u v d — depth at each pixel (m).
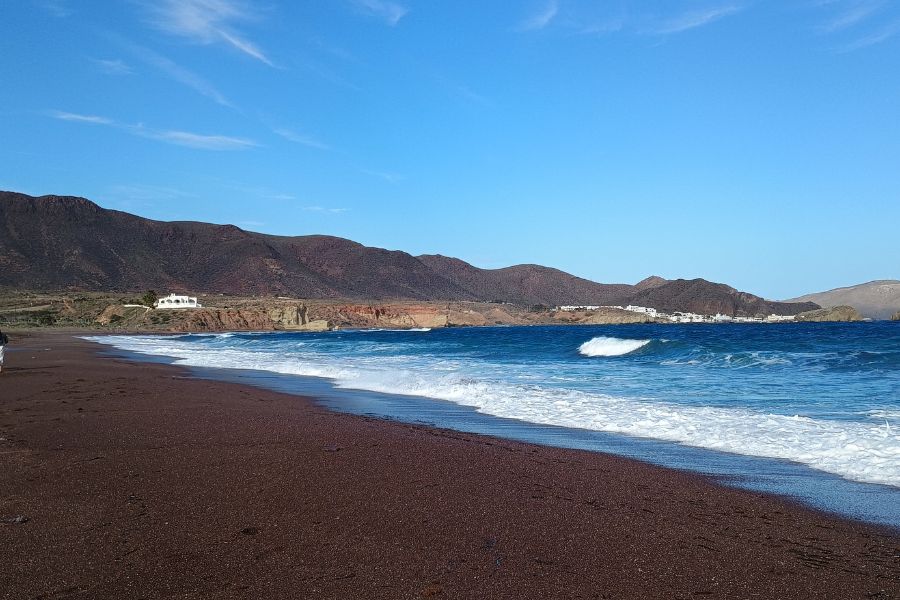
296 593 4.39
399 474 7.80
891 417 11.80
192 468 7.98
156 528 5.71
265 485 7.21
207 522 5.89
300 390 18.06
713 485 7.50
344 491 6.98
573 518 6.18
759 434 10.48
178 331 123.88
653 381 19.20
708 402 14.48
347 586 4.52
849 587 4.63
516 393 16.47
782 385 17.38
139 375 21.80
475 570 4.86
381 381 19.89
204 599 4.29
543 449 9.56
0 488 7.01
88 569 4.78
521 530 5.80
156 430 10.74
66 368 24.59
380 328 169.00
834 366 22.05
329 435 10.38
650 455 9.23
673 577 4.79
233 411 13.16
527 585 4.59
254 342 60.62
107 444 9.49
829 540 5.62
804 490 7.28
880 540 5.62
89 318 136.25
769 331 76.75
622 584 4.64
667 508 6.56
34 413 12.68
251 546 5.29
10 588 4.44
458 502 6.64
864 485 7.47
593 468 8.33
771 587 4.63
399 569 4.85
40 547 5.23
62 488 7.02
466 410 13.98
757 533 5.80
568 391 16.80
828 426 10.94
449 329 150.75
